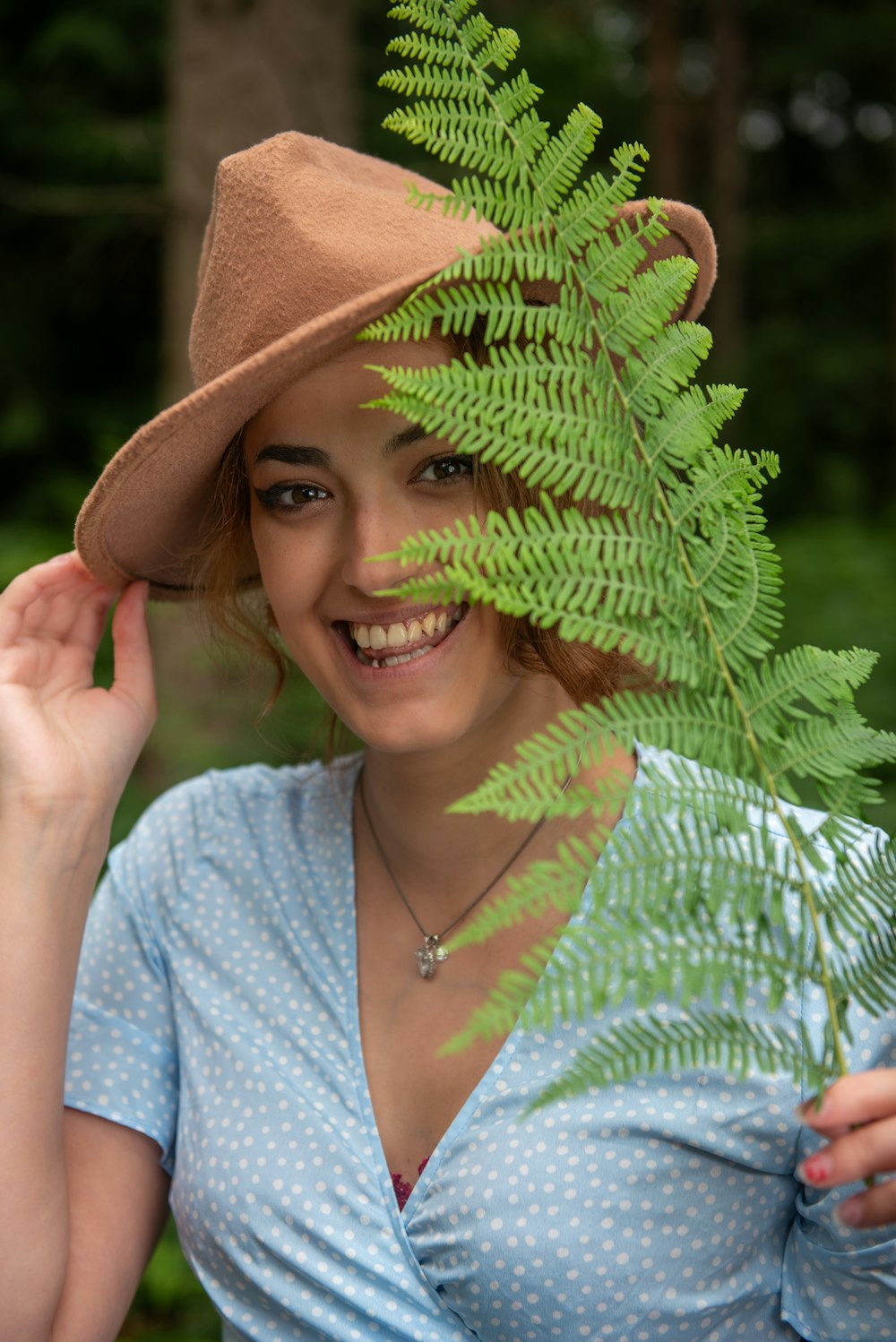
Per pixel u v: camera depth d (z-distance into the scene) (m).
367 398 1.20
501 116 0.99
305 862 1.55
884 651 4.98
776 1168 1.27
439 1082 1.36
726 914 1.25
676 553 0.98
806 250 10.14
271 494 1.31
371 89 5.39
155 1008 1.57
